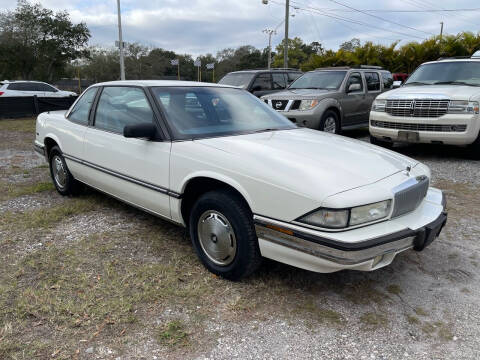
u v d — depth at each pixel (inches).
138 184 145.0
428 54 904.3
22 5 1496.1
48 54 1523.1
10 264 131.0
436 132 279.1
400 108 292.7
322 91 359.6
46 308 106.1
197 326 102.0
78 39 1617.9
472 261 140.6
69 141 184.5
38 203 194.1
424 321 106.5
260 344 96.2
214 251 124.0
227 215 117.3
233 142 127.3
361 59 956.6
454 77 308.0
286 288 120.3
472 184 233.9
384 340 98.7
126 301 110.3
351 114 383.2
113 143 155.0
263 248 110.3
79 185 199.2
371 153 128.5
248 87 432.1
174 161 129.9
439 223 115.9
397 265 137.1
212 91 159.5
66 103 700.0
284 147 124.3
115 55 2191.2
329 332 101.3
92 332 98.2
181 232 159.2
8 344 93.0
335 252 97.0
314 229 100.2
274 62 2566.4
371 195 102.5
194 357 91.2
